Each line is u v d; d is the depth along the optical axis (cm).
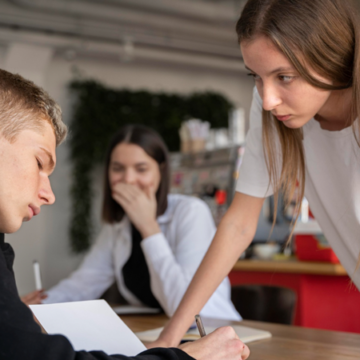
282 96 93
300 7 89
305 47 88
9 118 74
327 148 115
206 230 196
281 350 111
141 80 668
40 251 594
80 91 613
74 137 608
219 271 119
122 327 93
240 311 193
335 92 104
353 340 121
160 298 175
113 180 206
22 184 75
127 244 205
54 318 88
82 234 604
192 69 705
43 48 570
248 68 96
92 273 214
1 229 77
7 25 544
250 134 127
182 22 593
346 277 268
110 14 553
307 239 276
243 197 126
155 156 203
